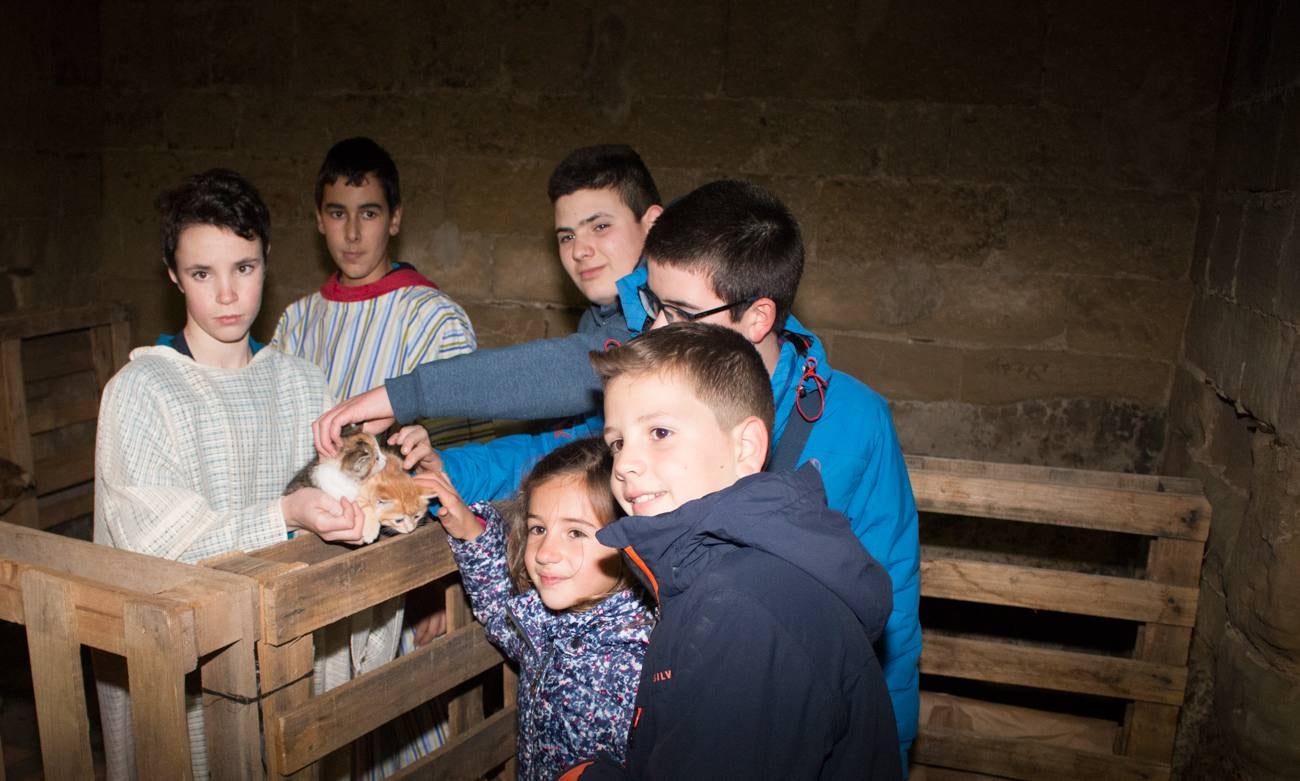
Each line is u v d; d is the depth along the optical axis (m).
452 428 2.45
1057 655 2.47
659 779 1.05
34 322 3.55
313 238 4.28
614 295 2.11
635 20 3.81
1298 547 2.13
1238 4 3.20
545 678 1.56
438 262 4.18
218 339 1.91
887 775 1.15
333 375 2.64
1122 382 3.61
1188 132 3.40
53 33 4.18
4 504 3.39
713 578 1.11
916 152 3.66
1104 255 3.56
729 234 1.49
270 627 1.41
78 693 1.42
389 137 4.13
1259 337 2.51
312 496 1.71
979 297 3.70
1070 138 3.52
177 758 1.31
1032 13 3.47
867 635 1.18
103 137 4.44
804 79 3.71
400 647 2.21
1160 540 2.36
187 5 4.21
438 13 3.98
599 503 1.54
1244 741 2.29
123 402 1.80
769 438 1.30
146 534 1.74
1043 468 2.58
